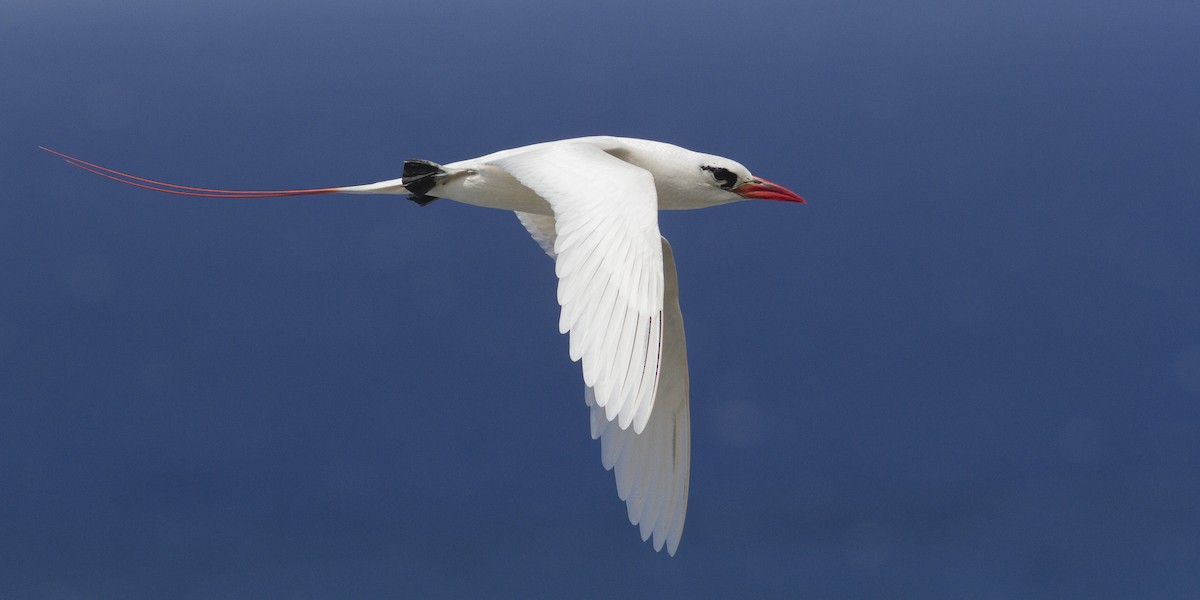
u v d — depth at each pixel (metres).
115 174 9.81
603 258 6.90
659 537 9.77
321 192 9.66
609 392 6.49
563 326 6.73
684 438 9.79
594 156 7.93
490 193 9.44
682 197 10.33
